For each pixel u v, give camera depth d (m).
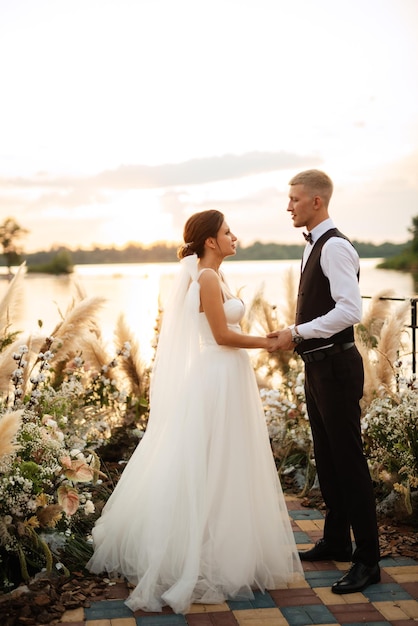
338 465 3.33
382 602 3.11
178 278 3.50
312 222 3.40
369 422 4.30
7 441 2.89
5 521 3.12
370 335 5.63
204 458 3.25
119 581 3.29
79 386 4.41
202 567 3.20
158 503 3.24
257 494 3.39
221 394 3.36
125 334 5.53
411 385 4.46
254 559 3.25
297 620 2.94
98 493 4.14
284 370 6.34
